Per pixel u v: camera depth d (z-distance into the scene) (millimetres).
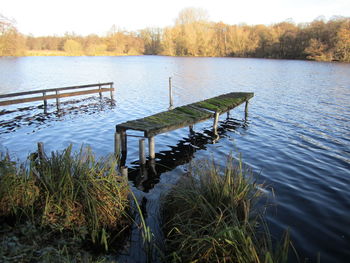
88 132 11867
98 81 28141
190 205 4848
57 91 16688
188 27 74875
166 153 9578
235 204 4746
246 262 3676
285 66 45500
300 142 10617
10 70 36938
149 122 9539
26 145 10102
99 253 4566
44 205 5055
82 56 78375
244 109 16547
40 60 57312
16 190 5086
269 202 6227
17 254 3891
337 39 55031
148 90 23188
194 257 4074
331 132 11883
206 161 7160
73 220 4930
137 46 91438
